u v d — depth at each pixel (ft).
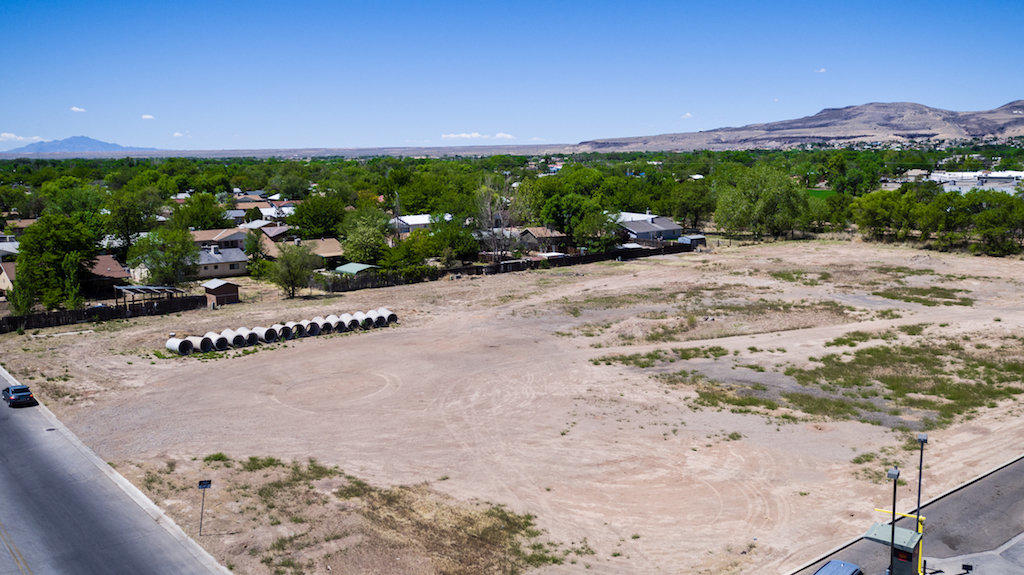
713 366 176.65
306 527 93.86
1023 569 83.46
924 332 204.85
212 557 85.35
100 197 436.76
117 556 85.51
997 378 161.17
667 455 120.47
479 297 276.21
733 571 84.64
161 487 105.70
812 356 183.11
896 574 78.69
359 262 330.34
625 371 172.96
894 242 408.05
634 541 92.32
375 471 114.11
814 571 84.02
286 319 231.50
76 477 109.50
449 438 129.29
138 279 290.35
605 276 325.01
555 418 139.64
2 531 91.40
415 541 90.84
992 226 349.20
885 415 138.92
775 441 125.90
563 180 617.62
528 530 94.94
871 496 103.65
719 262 355.77
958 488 105.29
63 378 163.73
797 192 444.96
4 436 126.72
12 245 324.80
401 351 193.36
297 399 151.33
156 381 163.12
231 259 331.57
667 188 597.93
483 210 375.86
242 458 118.73
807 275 305.73
